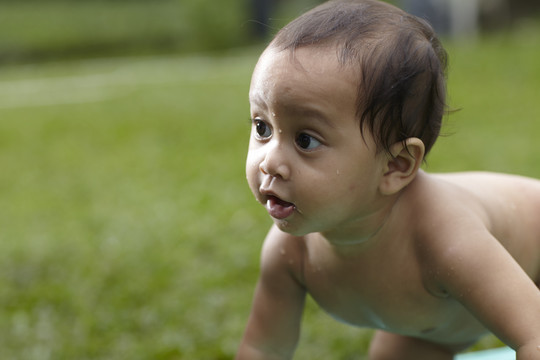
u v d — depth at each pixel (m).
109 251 4.04
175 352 2.75
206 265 3.68
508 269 1.25
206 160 6.44
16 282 3.62
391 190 1.27
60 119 9.25
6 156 7.31
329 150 1.19
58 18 19.70
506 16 13.12
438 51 1.32
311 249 1.50
